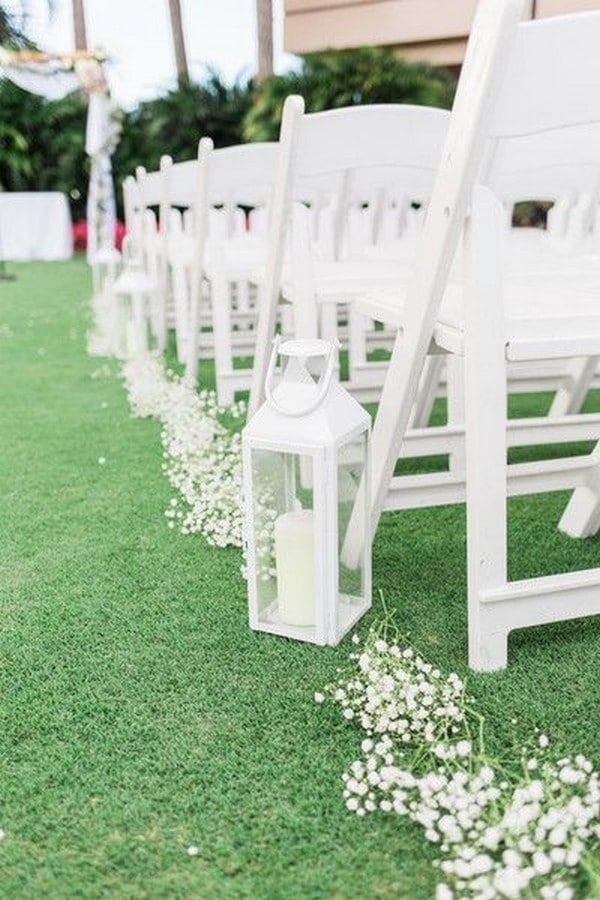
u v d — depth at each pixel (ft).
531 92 3.51
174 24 39.11
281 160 5.75
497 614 4.22
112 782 3.53
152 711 4.00
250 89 30.60
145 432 8.68
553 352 4.02
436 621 4.80
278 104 25.16
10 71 24.35
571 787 3.40
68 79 24.68
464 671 4.28
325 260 9.56
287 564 4.56
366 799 3.43
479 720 3.86
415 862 3.11
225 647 4.54
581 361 7.67
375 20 27.09
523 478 5.65
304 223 6.55
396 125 5.52
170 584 5.29
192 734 3.83
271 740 3.77
